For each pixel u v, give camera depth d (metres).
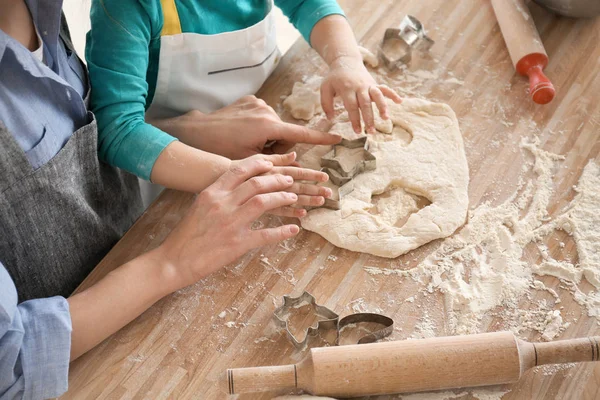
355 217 1.15
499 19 1.43
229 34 1.29
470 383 0.92
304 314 1.06
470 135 1.28
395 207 1.19
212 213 1.09
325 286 1.09
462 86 1.36
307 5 1.42
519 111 1.31
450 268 1.10
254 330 1.04
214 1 1.31
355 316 1.03
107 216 1.31
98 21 1.21
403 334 1.02
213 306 1.07
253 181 1.11
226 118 1.27
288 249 1.13
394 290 1.08
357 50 1.37
